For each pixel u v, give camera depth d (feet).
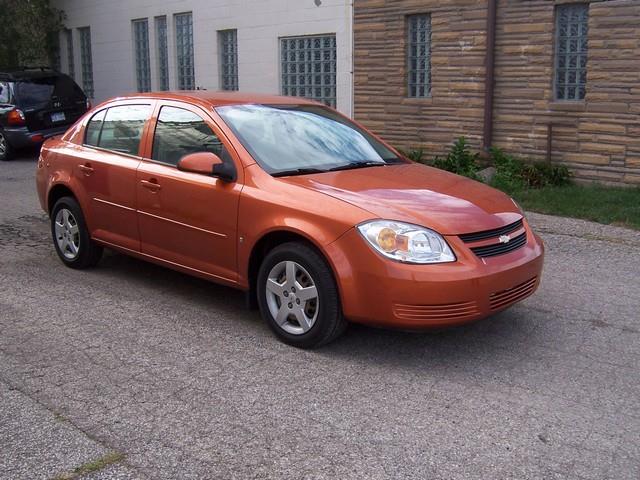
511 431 12.44
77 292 20.10
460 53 36.99
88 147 21.65
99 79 62.39
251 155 17.17
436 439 12.14
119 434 12.23
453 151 35.83
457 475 11.08
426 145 39.27
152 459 11.46
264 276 16.40
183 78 54.75
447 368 15.08
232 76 50.70
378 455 11.63
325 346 16.20
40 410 13.06
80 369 14.90
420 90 39.63
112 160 20.29
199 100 18.94
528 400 13.62
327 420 12.78
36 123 46.80
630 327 17.52
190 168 16.93
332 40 43.47
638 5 31.14
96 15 61.05
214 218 17.31
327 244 15.06
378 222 14.70
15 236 26.63
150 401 13.47
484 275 14.69
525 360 15.53
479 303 14.73
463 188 17.10
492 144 36.83
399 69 39.52
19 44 63.31
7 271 22.09
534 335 16.99
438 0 37.24
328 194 15.62
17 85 46.57
